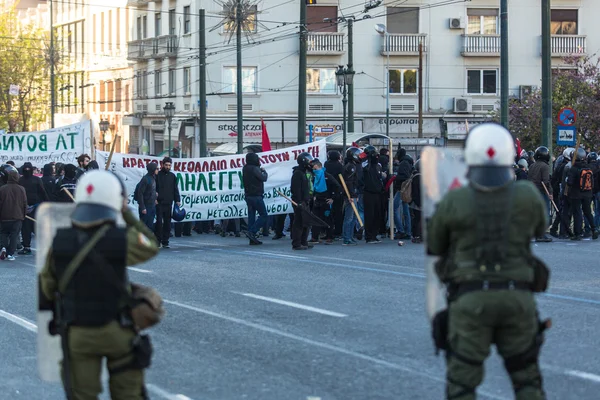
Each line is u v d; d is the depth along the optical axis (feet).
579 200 77.46
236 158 84.07
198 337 35.50
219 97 193.88
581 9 195.42
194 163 82.89
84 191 19.13
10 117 247.29
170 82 211.82
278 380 28.53
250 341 34.63
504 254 18.62
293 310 41.47
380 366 30.19
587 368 29.63
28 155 96.32
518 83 194.18
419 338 34.81
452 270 19.16
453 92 194.90
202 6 195.21
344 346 33.50
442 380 28.19
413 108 194.70
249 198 75.97
